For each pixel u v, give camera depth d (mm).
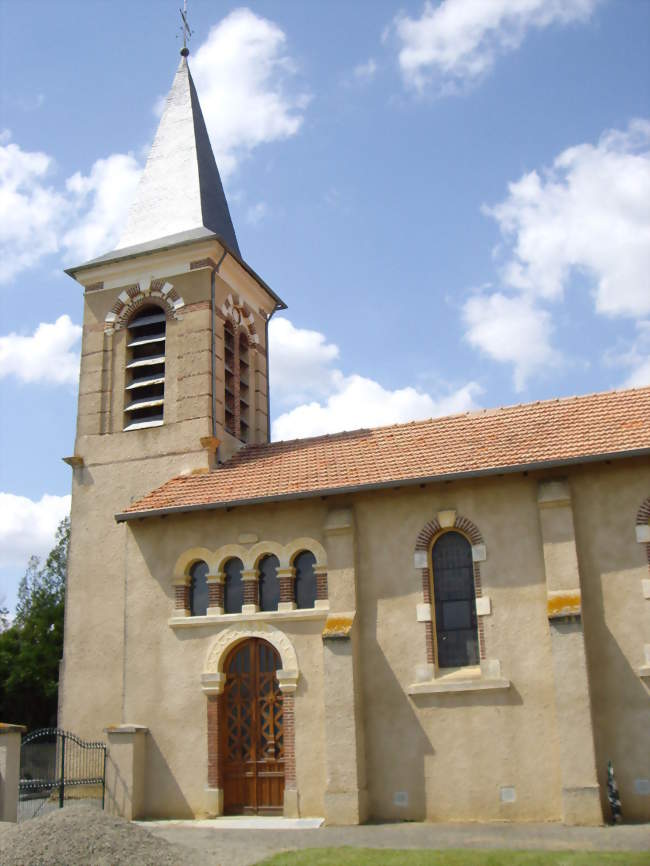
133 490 24547
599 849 14391
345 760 18188
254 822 18547
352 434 23516
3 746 17562
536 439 20000
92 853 13594
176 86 30766
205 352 25109
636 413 20031
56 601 48750
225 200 29625
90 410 25844
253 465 23281
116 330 26516
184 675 20547
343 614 19344
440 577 19562
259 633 20172
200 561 21484
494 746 17906
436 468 19781
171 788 19906
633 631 17656
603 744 17188
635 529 18156
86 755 21594
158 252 26047
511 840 15453
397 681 18906
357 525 20156
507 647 18328
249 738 19922
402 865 13266
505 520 19109
